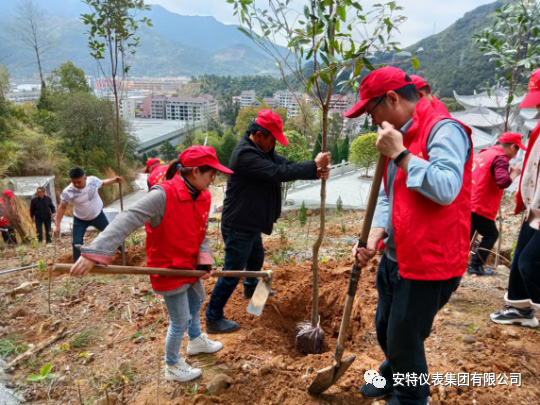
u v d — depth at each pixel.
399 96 2.06
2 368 2.96
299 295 4.39
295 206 10.62
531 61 4.28
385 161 2.13
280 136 3.28
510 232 6.50
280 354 3.32
